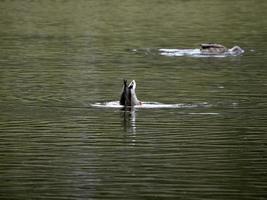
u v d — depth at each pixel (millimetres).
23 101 61469
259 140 49219
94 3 168375
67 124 53312
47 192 39250
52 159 44969
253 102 61531
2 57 88125
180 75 76375
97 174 42156
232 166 43625
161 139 49406
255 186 40219
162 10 153750
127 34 115125
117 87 68562
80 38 109500
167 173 42312
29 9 154375
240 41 107375
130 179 41312
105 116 55812
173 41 106875
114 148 47344
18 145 47969
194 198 38375
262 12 149750
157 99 62594
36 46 99188
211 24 129250
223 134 50719
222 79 73688
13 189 39719
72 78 73750
